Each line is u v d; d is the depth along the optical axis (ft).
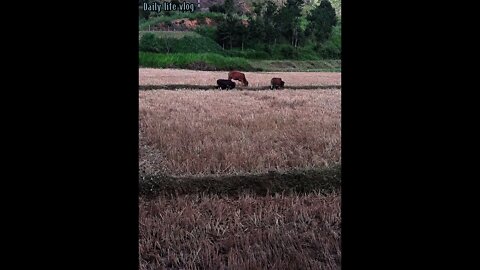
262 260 10.26
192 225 12.31
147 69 57.88
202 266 10.30
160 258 10.53
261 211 13.17
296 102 33.45
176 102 33.37
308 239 11.44
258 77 49.42
